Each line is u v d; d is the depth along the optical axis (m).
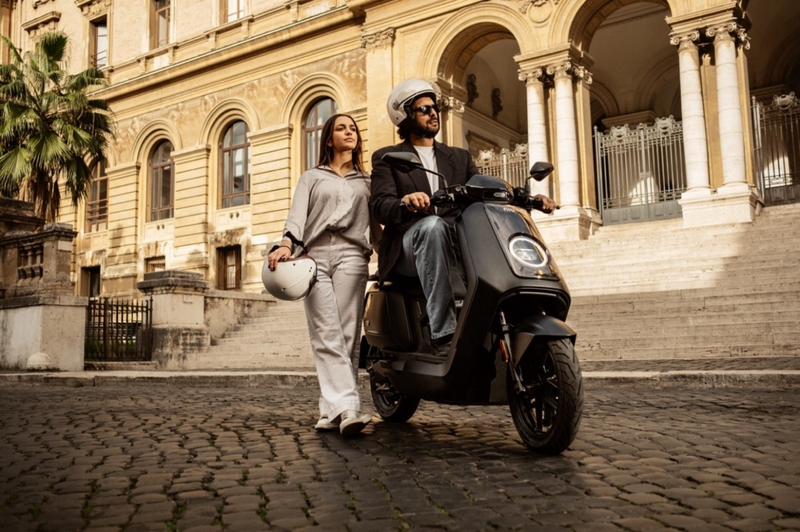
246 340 15.06
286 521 2.47
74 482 3.16
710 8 15.55
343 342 4.35
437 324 3.72
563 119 17.47
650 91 22.20
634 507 2.57
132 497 2.87
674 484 2.90
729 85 15.34
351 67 21.81
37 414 5.83
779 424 4.39
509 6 18.41
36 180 20.03
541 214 17.39
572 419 3.36
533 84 17.92
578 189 17.44
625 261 13.56
